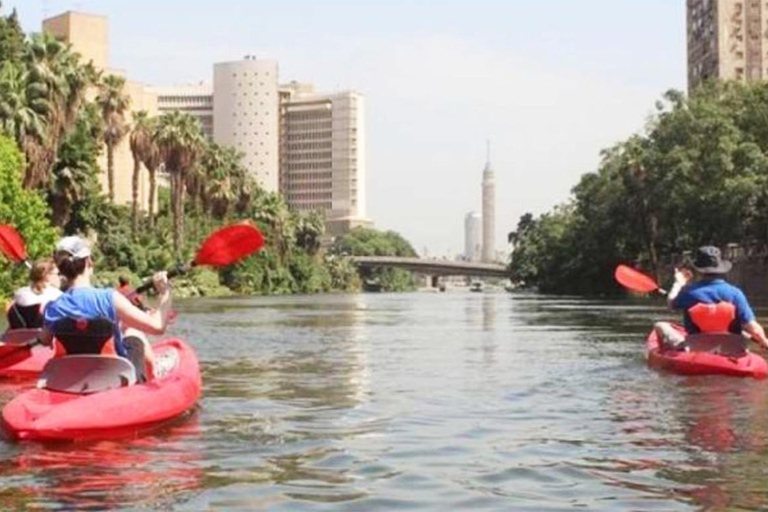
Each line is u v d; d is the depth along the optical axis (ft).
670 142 204.54
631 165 238.27
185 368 34.65
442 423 31.32
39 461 24.67
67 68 174.70
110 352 29.66
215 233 34.01
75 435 27.22
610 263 279.69
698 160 194.70
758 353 55.77
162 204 343.87
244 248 34.73
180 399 31.53
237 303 204.74
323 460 25.12
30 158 165.37
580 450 26.43
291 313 142.51
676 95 206.69
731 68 352.08
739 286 224.74
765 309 133.80
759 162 183.21
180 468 24.03
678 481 22.41
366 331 89.71
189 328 94.89
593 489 21.84
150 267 242.99
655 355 48.08
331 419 32.07
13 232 47.24
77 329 29.19
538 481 22.74
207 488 21.97
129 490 21.72
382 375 47.06
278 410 34.12
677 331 48.47
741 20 352.28
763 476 22.80
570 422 31.37
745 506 20.06
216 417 32.30
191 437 28.27
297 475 23.35
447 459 25.31
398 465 24.56
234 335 82.53
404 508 20.31
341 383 43.37
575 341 71.97
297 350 64.44
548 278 355.56
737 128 193.88
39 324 42.22
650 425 30.53
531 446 27.12
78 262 29.76
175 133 262.26
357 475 23.43
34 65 169.68
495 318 120.26
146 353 32.19
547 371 47.75
